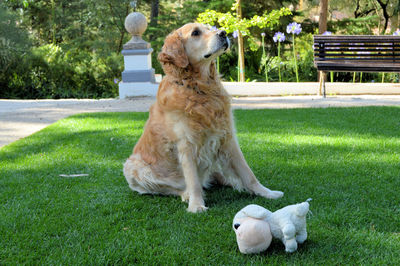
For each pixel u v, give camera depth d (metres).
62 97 11.88
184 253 2.26
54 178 3.78
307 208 2.18
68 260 2.23
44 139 5.32
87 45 15.49
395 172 3.54
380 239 2.33
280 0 13.65
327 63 8.20
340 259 2.13
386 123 5.50
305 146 4.48
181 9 14.89
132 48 9.12
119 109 7.82
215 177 3.53
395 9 16.25
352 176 3.49
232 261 2.17
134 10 15.78
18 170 4.06
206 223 2.68
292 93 9.12
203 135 3.04
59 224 2.74
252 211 2.24
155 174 3.23
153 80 9.59
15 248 2.42
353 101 7.68
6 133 5.97
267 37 14.05
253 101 8.27
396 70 7.81
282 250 2.28
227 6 13.44
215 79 3.13
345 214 2.69
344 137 4.83
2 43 11.75
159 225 2.68
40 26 17.11
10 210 3.00
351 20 14.39
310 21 14.58
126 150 4.66
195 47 3.00
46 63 12.07
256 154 4.29
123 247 2.38
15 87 11.99
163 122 3.11
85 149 4.77
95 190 3.45
